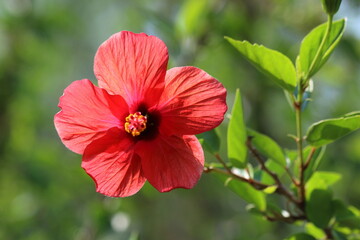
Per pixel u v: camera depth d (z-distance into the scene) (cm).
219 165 81
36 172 136
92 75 214
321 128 77
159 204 173
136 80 76
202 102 75
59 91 204
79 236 114
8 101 142
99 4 208
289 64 77
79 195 135
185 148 76
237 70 140
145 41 75
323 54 78
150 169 76
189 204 186
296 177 84
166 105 76
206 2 112
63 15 159
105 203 112
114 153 76
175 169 76
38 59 151
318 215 81
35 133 153
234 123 79
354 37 137
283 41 140
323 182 81
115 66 75
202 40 114
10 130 142
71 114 76
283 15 139
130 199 148
